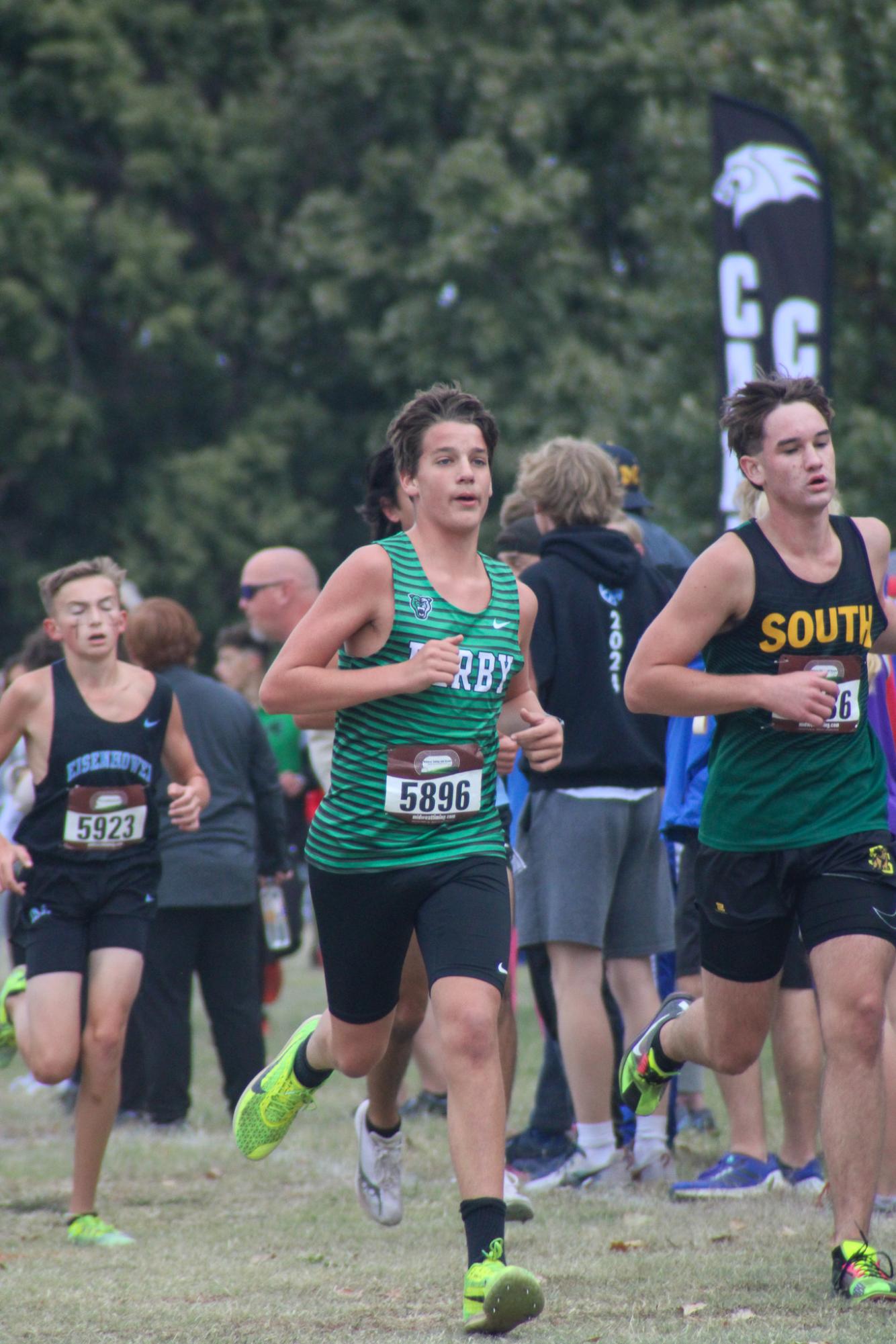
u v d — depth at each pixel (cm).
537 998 2200
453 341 8706
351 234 9050
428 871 1397
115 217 9244
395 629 1407
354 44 9194
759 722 1470
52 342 9031
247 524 9250
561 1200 1958
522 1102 2688
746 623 1473
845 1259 1408
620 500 2164
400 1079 1670
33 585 9631
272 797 2731
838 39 6419
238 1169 2252
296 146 9694
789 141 3794
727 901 1512
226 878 2584
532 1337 1305
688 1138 2442
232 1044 2633
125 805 1870
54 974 1845
